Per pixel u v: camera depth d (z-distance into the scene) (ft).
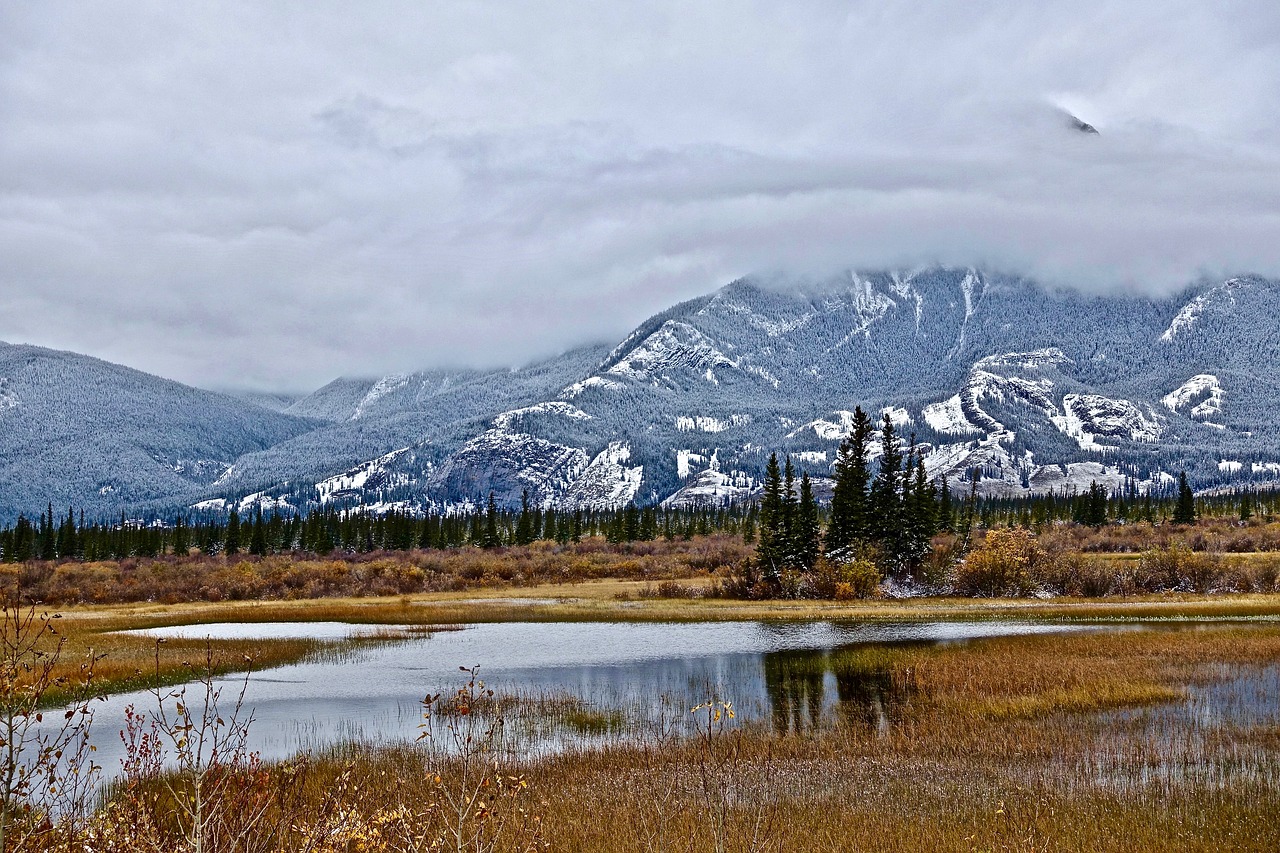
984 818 66.54
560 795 72.64
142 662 142.51
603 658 166.61
